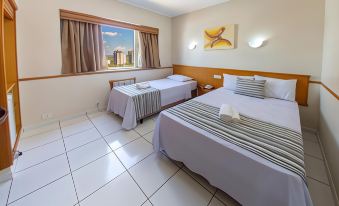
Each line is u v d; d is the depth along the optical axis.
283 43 2.75
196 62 4.20
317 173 1.77
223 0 3.34
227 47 3.46
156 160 1.98
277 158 1.15
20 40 2.44
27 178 1.65
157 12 4.18
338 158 1.46
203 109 2.13
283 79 2.76
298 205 0.98
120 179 1.67
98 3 3.14
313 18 2.43
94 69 3.26
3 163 1.57
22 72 2.51
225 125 1.66
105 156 2.04
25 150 2.11
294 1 2.56
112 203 1.41
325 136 2.03
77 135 2.53
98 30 3.29
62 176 1.70
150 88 3.29
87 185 1.59
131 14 3.68
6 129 1.54
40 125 2.77
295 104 2.40
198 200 1.45
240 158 1.23
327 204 1.41
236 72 3.42
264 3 2.87
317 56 2.47
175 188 1.57
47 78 2.75
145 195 1.49
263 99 2.64
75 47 2.99
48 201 1.41
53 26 2.70
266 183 1.10
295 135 1.48
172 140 1.82
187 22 4.23
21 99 2.54
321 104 2.36
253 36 3.08
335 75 1.70
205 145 1.47
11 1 1.95
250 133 1.50
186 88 3.81
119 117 3.25
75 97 3.13
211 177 1.47
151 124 2.98
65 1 2.75
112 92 3.24
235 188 1.30
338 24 1.69
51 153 2.07
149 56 4.28
